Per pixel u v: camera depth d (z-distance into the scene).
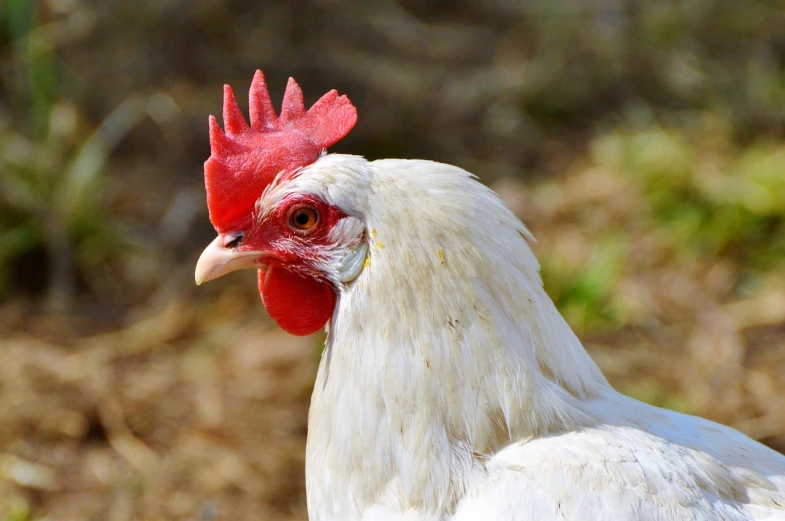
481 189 4.01
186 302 9.88
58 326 9.55
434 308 3.87
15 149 10.54
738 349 8.92
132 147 11.73
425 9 14.83
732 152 11.59
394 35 13.91
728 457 4.12
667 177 10.96
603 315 9.33
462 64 13.55
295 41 13.30
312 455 4.29
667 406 8.12
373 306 3.97
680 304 9.55
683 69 13.14
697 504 3.74
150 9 12.59
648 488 3.74
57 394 8.57
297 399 8.55
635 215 10.70
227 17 13.08
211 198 4.26
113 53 12.29
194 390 8.70
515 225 4.03
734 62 13.38
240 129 4.51
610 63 13.27
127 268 10.27
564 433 3.97
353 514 4.08
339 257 4.07
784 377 8.55
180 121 11.84
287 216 4.15
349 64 13.09
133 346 9.28
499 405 3.88
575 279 9.52
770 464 4.18
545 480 3.75
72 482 7.71
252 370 8.89
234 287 10.16
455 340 3.86
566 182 11.48
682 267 10.04
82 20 12.23
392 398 3.93
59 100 11.43
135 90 12.08
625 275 9.94
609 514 3.65
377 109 12.38
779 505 3.88
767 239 10.23
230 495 7.57
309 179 4.10
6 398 8.47
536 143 12.31
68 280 10.02
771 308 9.41
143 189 11.14
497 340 3.87
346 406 4.07
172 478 7.74
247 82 12.50
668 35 13.56
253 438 8.12
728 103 12.66
